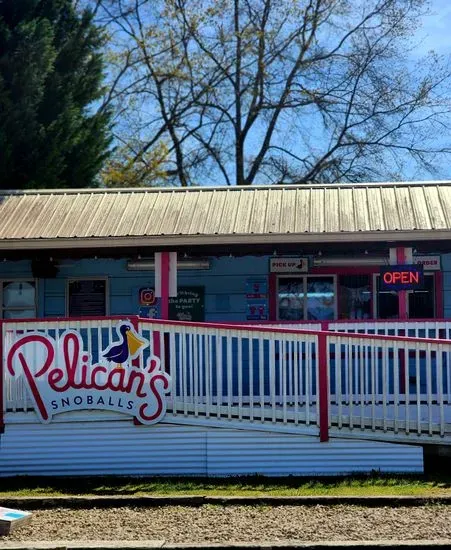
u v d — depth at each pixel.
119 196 13.41
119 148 29.42
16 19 20.28
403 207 12.16
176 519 7.33
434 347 9.05
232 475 9.12
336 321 10.06
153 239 11.45
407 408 9.07
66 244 11.55
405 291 11.18
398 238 11.23
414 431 9.06
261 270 13.24
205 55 29.59
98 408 9.27
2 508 7.57
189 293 13.28
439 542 6.37
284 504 7.80
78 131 21.48
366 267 13.12
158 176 28.25
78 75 22.38
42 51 19.61
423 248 11.64
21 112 19.31
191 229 11.62
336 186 13.52
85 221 12.19
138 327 9.33
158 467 9.23
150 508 7.77
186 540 6.62
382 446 9.06
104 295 13.45
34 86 19.55
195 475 9.17
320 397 9.12
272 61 29.31
